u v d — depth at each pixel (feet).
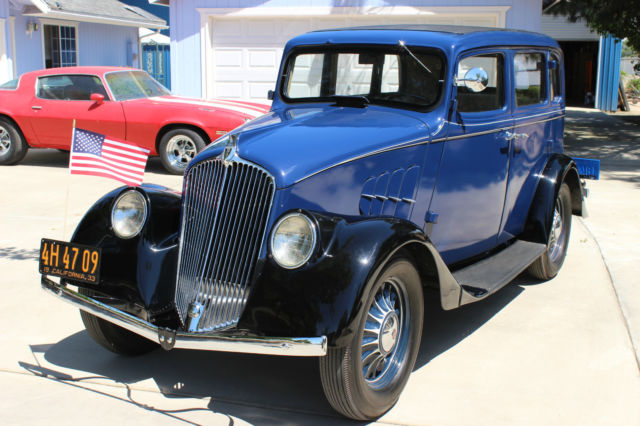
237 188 11.29
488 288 13.84
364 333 11.01
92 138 14.08
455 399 11.99
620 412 11.56
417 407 11.70
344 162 11.82
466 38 14.65
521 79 16.80
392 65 14.74
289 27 43.57
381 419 11.29
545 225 17.42
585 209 19.69
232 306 11.07
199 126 32.48
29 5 51.13
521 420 11.29
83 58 60.08
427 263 12.00
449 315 16.11
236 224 11.25
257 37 44.04
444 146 13.98
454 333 15.01
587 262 20.02
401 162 12.99
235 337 10.28
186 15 44.14
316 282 10.15
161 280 12.14
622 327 15.25
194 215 11.84
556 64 19.02
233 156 11.40
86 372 12.96
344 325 9.93
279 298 10.27
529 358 13.69
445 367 13.28
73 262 12.18
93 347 14.15
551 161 18.29
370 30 15.52
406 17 42.45
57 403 11.69
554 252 18.94
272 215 10.92
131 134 33.35
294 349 9.91
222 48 44.55
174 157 33.35
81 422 11.06
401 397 12.06
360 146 12.20
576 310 16.34
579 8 51.88
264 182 11.02
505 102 16.06
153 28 70.95
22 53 51.80
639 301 16.81
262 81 44.55
